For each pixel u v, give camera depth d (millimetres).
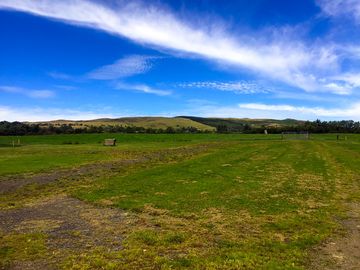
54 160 44844
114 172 33031
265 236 13602
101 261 11031
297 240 13023
